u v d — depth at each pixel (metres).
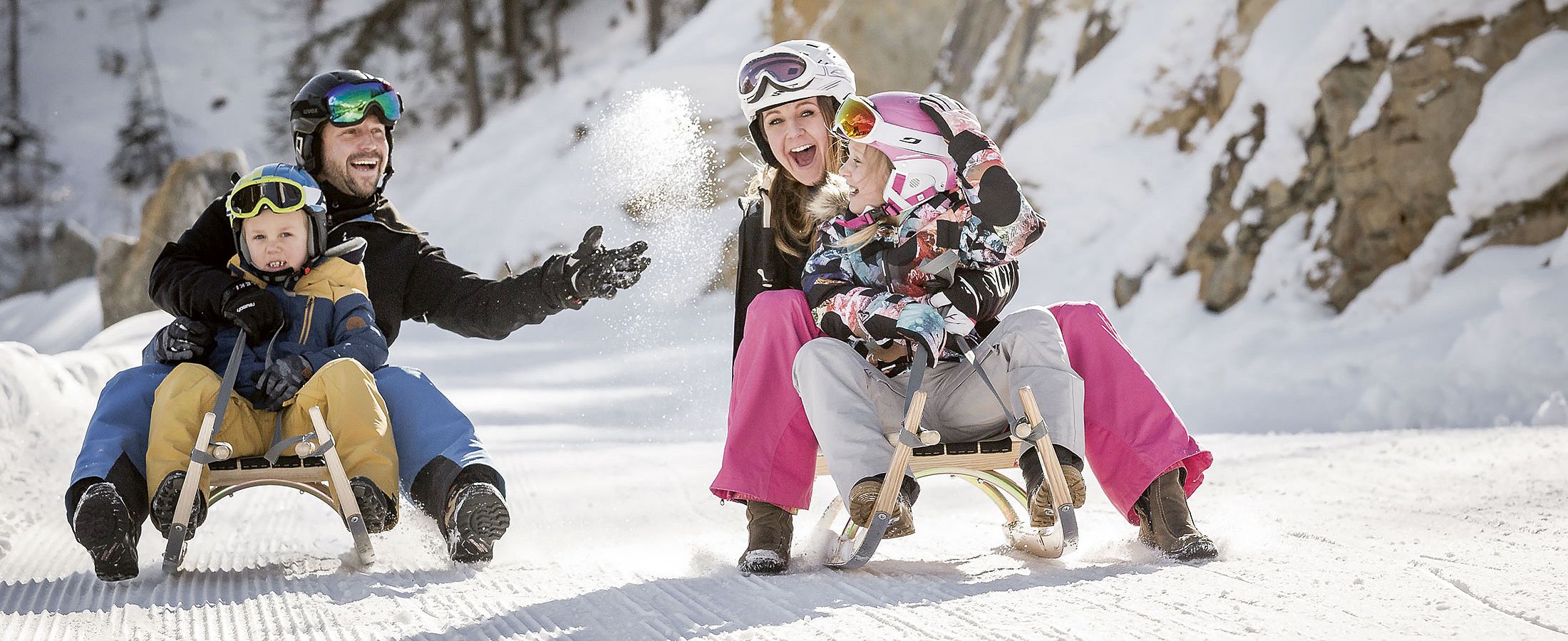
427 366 23.36
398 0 74.44
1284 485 7.88
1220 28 21.56
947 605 4.38
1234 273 18.02
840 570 5.32
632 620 4.42
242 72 96.56
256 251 6.21
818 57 6.43
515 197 40.59
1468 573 4.58
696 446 12.87
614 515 8.06
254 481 5.66
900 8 32.66
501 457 12.02
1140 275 19.45
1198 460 5.51
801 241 6.43
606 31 79.62
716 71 36.97
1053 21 26.28
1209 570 4.89
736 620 4.36
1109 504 7.53
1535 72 15.72
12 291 81.12
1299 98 17.89
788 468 5.51
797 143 6.43
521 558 6.05
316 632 4.40
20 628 4.57
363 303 6.34
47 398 11.16
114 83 97.56
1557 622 3.81
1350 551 5.23
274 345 6.13
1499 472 7.65
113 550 5.25
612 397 18.53
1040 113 24.05
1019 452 5.39
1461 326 14.46
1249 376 15.43
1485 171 15.66
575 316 29.03
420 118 77.56
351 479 5.67
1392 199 16.47
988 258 5.69
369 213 7.34
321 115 7.10
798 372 5.42
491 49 80.06
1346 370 14.59
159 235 28.72
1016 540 5.84
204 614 4.75
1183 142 21.44
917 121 5.66
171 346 5.96
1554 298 13.55
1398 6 17.03
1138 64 22.39
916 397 5.13
